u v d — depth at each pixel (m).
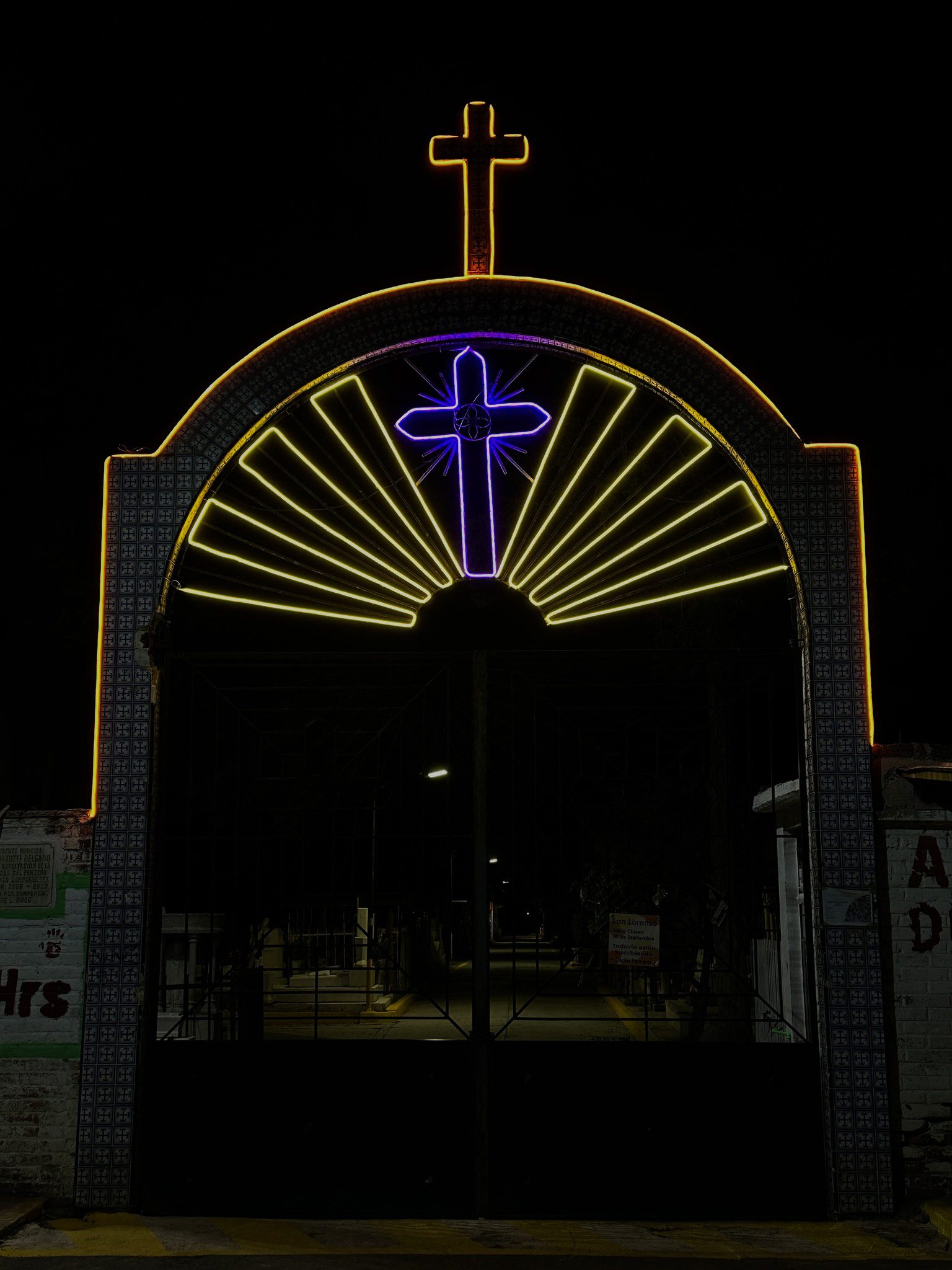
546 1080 7.88
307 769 8.62
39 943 8.12
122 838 8.18
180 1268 6.57
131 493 8.54
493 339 8.61
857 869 7.92
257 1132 7.89
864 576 8.21
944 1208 7.34
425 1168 7.79
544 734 9.65
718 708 9.27
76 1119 7.91
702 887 8.94
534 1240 7.21
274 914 10.09
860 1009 7.78
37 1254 6.87
